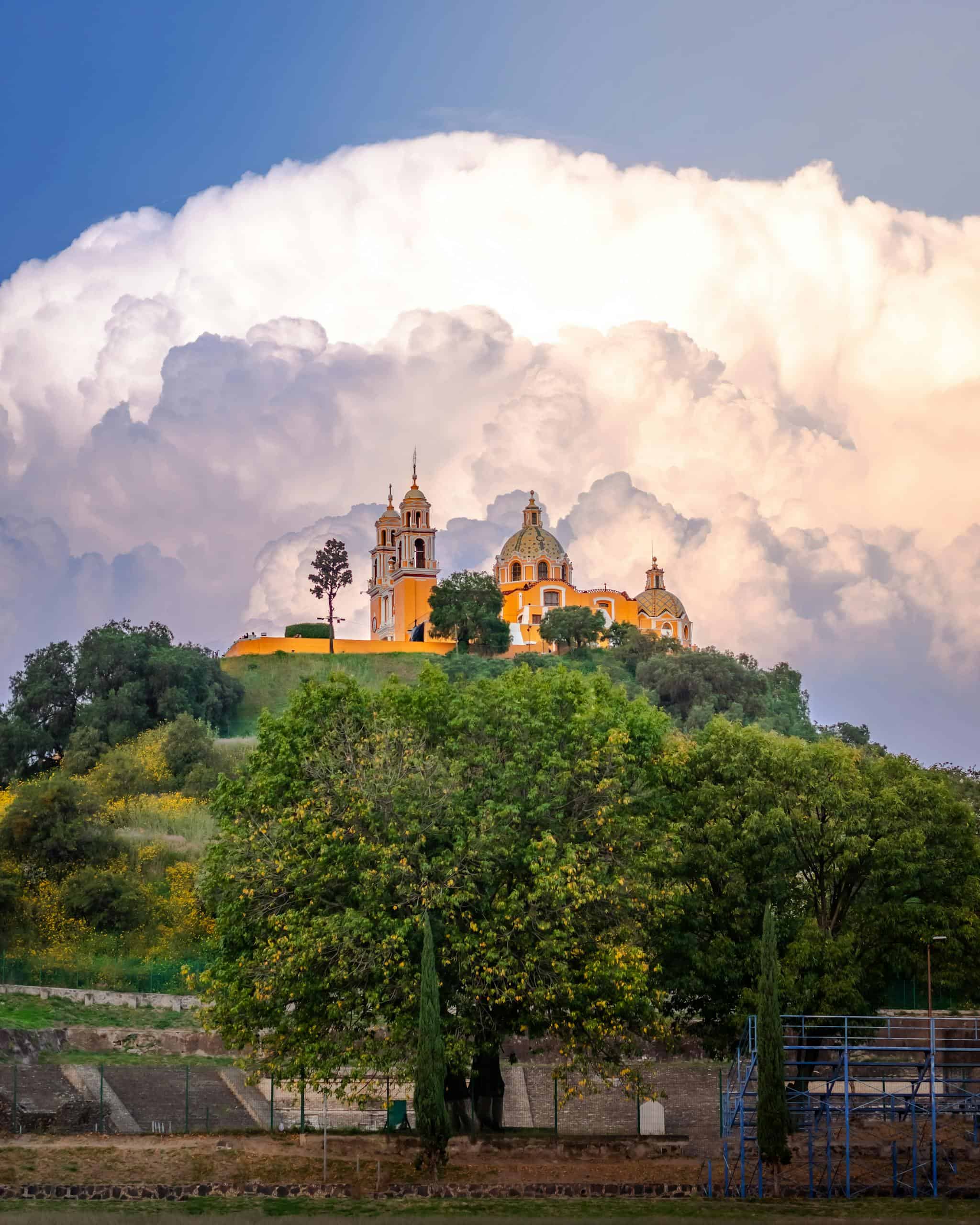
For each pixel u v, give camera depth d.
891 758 61.59
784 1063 44.88
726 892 55.31
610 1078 50.59
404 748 51.19
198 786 116.81
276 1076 48.97
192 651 159.25
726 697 164.62
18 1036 65.25
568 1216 40.34
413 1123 60.47
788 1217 40.47
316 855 50.06
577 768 51.59
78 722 145.88
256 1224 39.00
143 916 85.56
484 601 183.88
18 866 87.06
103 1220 38.97
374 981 48.47
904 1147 48.94
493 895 49.72
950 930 55.56
